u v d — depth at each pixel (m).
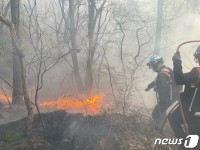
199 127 3.85
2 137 5.48
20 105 9.66
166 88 5.14
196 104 3.86
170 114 4.13
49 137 5.52
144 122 5.28
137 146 4.64
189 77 3.80
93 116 5.43
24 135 5.57
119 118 5.18
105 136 4.89
